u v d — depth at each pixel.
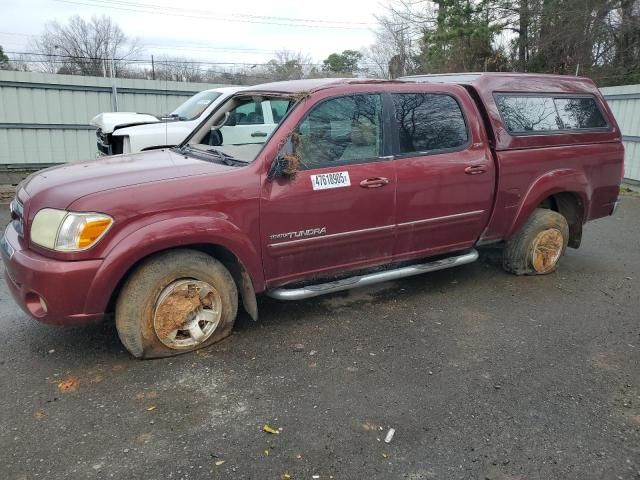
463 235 4.86
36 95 11.05
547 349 3.97
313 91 4.01
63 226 3.26
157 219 3.43
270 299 4.77
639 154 11.06
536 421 3.10
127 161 4.16
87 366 3.58
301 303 4.70
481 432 2.98
